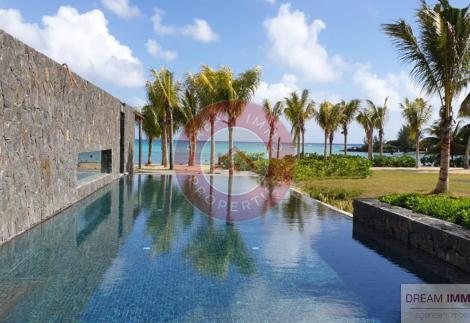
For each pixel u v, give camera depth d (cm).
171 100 2561
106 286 522
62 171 1029
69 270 582
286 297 502
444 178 1338
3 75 662
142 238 783
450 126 1312
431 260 662
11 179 710
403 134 5525
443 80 1262
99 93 1457
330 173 2078
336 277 580
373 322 436
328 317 446
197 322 425
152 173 2259
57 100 966
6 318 424
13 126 711
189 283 542
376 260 666
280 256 683
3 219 686
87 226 875
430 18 1195
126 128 2100
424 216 754
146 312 446
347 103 3350
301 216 1056
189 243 757
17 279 541
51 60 915
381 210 848
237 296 501
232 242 771
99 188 1530
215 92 2311
